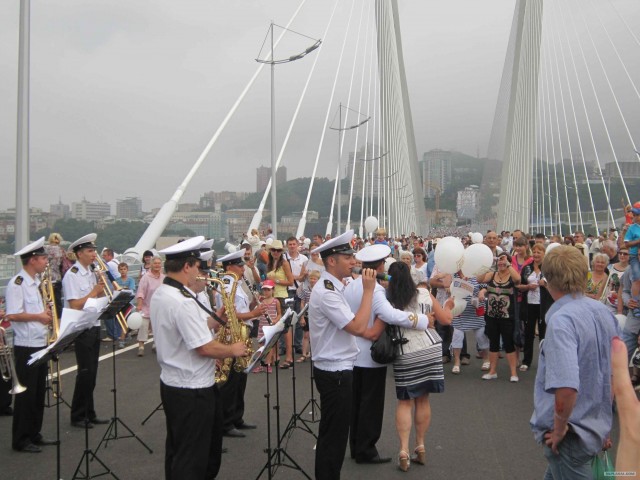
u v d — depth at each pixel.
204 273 6.37
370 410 6.17
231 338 5.93
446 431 7.16
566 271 3.66
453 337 10.50
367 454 6.16
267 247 11.53
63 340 5.20
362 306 5.12
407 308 6.09
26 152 11.17
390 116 55.75
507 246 22.78
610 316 3.66
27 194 11.20
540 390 3.76
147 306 12.03
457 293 7.68
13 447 6.55
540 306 10.62
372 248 6.03
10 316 6.50
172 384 4.68
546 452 3.69
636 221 8.41
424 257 12.02
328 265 5.29
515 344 9.91
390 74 57.06
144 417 7.76
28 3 11.37
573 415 3.55
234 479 5.75
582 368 3.54
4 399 7.97
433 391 6.01
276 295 11.49
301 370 10.60
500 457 6.27
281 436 6.97
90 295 7.24
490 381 9.80
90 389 7.35
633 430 2.54
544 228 62.34
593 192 55.97
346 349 5.22
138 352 12.11
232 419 7.06
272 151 26.67
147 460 6.25
